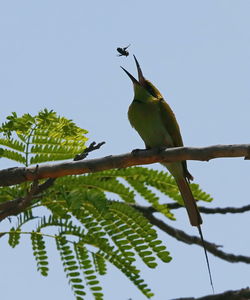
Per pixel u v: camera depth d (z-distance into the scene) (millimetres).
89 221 7172
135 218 7168
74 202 6965
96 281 7160
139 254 7164
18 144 7504
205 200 8227
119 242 7164
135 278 7105
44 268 7273
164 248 7176
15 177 7242
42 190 7109
